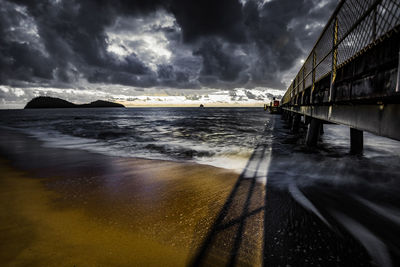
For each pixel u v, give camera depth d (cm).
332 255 246
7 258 243
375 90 274
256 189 457
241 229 298
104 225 313
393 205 380
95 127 2367
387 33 232
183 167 653
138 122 3291
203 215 340
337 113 441
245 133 1739
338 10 401
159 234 289
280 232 290
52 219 332
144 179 531
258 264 231
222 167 652
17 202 397
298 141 1257
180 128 2239
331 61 457
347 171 601
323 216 337
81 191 451
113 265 233
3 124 2834
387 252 252
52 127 2356
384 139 1203
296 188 463
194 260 239
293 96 1448
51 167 660
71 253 252
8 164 702
